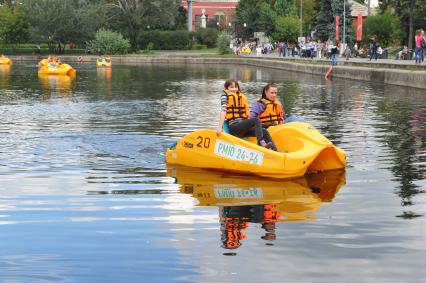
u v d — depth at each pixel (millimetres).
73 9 99812
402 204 9828
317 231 8422
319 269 7062
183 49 109375
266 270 7043
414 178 11742
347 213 9336
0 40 104438
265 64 71938
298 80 45812
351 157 13961
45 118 22297
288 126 12609
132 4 103562
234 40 105688
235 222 8898
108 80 47969
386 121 20547
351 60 57625
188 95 33219
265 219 9055
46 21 98438
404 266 7129
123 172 12508
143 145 15875
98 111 24734
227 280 6781
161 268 7137
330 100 28891
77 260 7402
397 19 81312
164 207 9773
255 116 13125
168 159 13445
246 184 11383
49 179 11875
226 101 12883
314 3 103750
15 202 10164
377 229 8492
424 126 19141
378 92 33188
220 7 135625
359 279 6773
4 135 17844
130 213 9438
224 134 12508
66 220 9062
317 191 10789
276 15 105188
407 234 8258
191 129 19000
